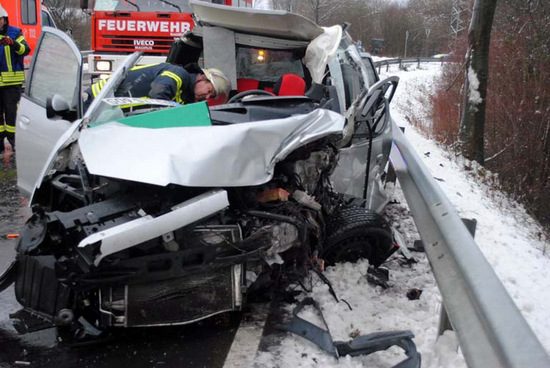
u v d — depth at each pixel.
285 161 3.97
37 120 4.74
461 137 12.34
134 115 3.96
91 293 3.36
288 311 3.94
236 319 3.82
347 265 4.48
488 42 11.86
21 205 6.47
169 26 10.44
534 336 2.18
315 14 39.44
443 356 3.21
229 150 3.41
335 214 4.52
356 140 5.33
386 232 4.53
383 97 5.38
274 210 3.76
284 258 3.99
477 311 2.62
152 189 3.37
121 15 10.45
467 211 7.42
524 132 14.47
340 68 5.59
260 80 6.11
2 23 9.05
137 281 3.20
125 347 3.46
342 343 3.37
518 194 13.07
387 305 4.09
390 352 3.40
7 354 3.37
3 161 8.76
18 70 9.30
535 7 16.25
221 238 3.42
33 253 3.28
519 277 5.07
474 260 2.85
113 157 3.36
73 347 3.45
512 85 15.05
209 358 3.36
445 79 20.56
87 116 3.86
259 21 5.55
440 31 44.09
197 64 6.32
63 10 27.17
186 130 3.54
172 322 3.37
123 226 3.05
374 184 5.72
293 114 4.16
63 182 3.77
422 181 4.55
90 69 10.50
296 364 3.27
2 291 3.89
